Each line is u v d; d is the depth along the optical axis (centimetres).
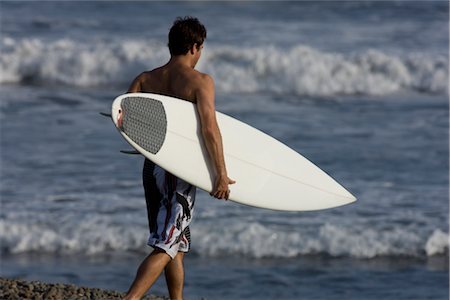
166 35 9006
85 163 4888
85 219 3888
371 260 3594
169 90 1748
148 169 1775
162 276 3381
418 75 7638
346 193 1956
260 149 1886
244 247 3656
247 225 3844
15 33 8981
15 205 4069
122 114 1677
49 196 4225
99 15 10106
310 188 1923
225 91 7531
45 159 4956
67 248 3647
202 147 1727
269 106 6788
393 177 4712
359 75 7625
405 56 7894
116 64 7844
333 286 3291
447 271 3475
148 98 1705
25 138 5456
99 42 8538
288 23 9750
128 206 4094
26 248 3641
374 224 3909
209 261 3538
